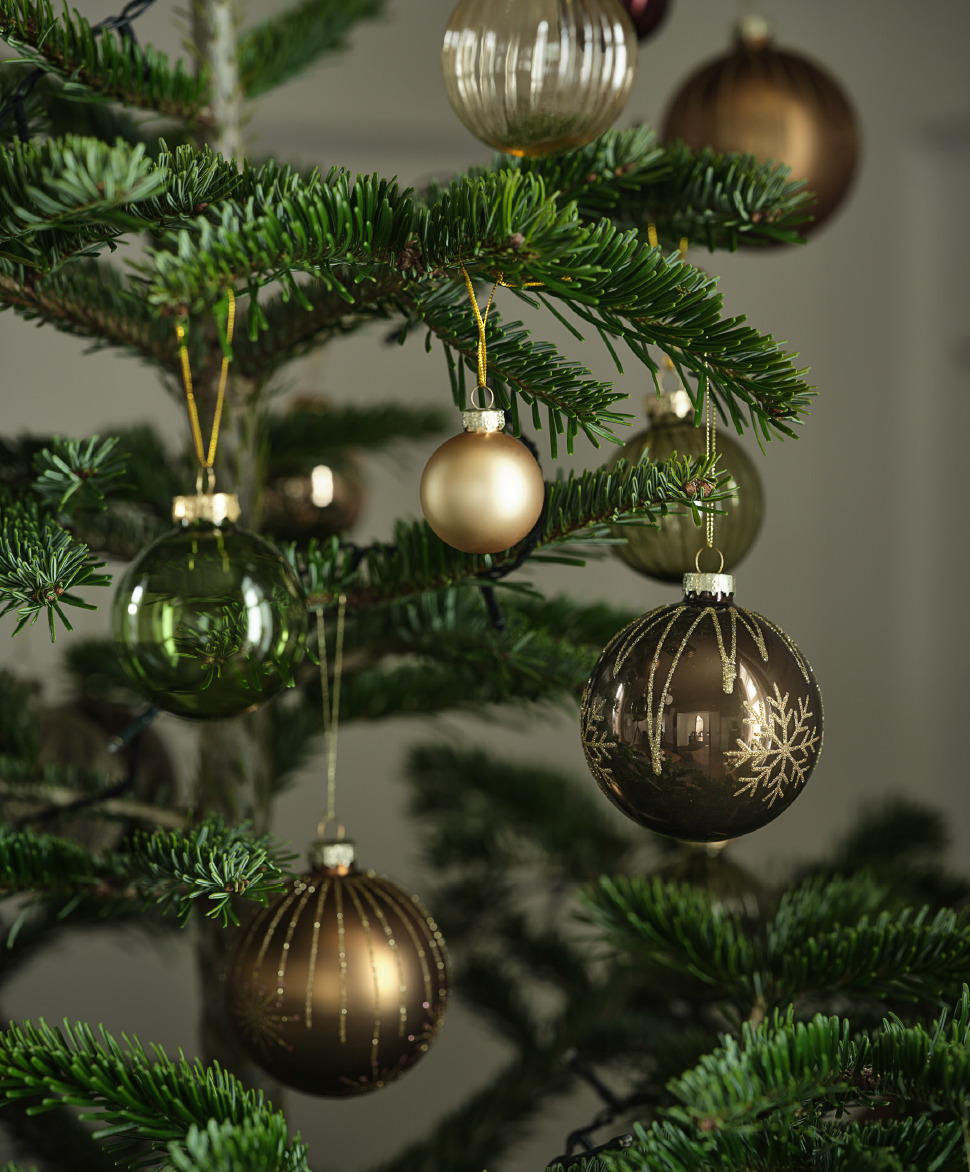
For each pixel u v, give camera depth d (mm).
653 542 856
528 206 733
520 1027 1124
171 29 1559
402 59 1683
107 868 854
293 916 824
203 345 905
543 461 1515
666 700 768
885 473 1741
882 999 867
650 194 862
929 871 1081
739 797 770
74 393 1625
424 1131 1732
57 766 978
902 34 1716
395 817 1739
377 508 1721
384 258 756
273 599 781
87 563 774
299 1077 825
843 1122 781
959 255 1732
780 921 893
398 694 1001
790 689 774
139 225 708
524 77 794
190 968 1679
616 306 755
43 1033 796
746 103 1021
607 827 1229
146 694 787
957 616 1741
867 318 1734
